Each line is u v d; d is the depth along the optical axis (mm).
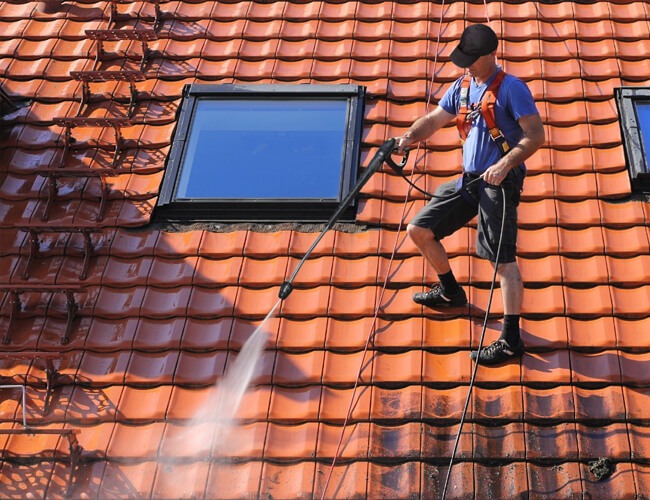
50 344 11305
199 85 13859
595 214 12102
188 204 12469
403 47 14383
